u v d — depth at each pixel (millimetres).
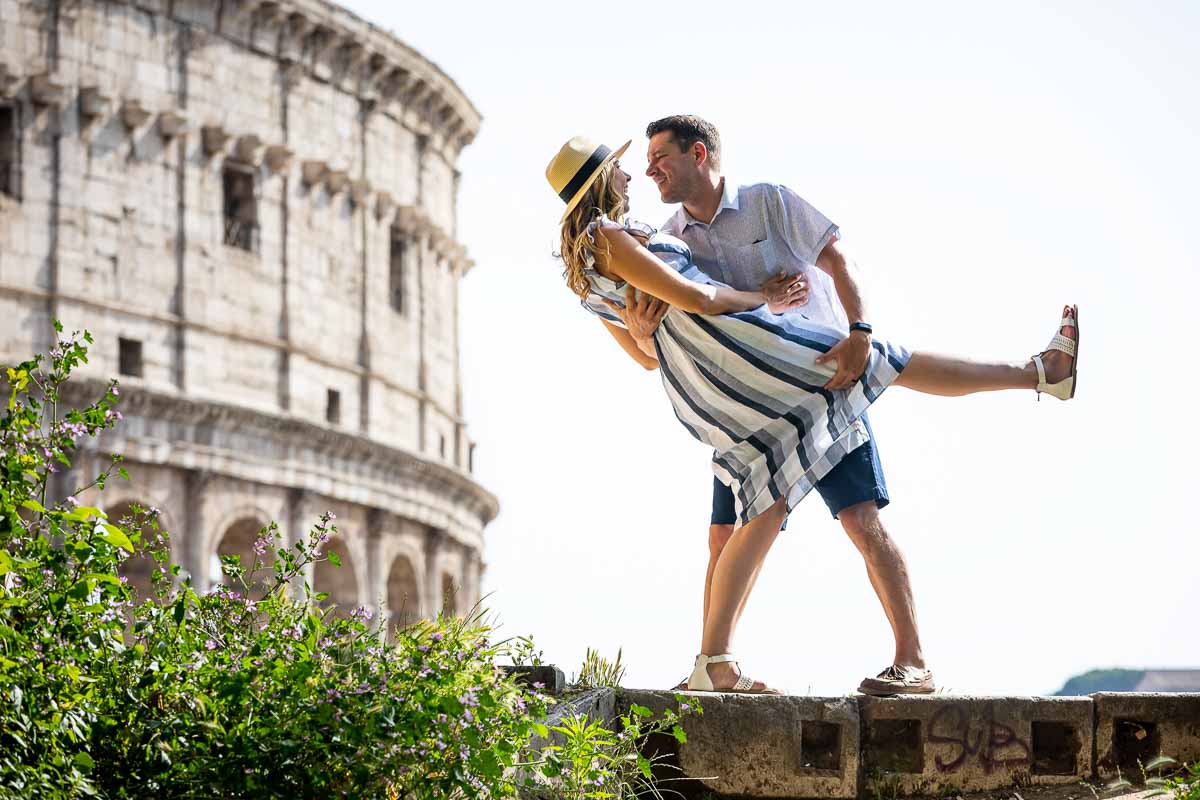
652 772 10594
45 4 60094
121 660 8922
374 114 71688
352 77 70500
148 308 60844
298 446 64250
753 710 10672
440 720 8711
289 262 66188
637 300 10852
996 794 10672
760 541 10898
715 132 11133
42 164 59188
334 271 68500
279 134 66625
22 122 59062
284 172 66312
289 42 67188
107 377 58625
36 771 7953
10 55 59125
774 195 10992
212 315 62719
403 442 71688
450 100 75812
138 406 58812
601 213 10727
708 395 10875
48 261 58719
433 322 75375
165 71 62750
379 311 70750
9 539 8688
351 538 66875
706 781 10617
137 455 58531
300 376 65562
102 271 59812
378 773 8477
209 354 62281
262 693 8750
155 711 8703
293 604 9930
